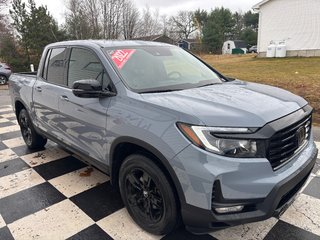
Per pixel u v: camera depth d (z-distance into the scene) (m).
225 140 2.17
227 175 2.14
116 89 2.90
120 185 2.95
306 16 23.72
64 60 3.81
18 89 4.96
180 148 2.25
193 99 2.59
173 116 2.35
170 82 3.15
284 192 2.28
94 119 3.06
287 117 2.42
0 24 28.98
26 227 2.93
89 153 3.34
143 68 3.21
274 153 2.26
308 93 9.05
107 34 34.84
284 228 2.80
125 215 3.08
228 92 2.86
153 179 2.56
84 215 3.10
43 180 3.92
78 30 31.56
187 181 2.24
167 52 3.74
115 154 2.93
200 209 2.23
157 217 2.69
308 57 23.30
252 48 59.31
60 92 3.69
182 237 2.71
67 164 4.42
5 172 4.19
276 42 25.95
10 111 8.71
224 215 2.21
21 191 3.63
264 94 2.84
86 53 3.42
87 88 2.85
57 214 3.13
